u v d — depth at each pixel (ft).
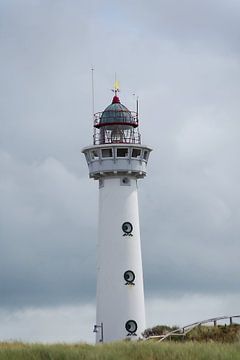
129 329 279.69
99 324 282.77
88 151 291.38
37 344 185.37
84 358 167.22
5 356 168.66
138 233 288.51
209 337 219.00
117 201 287.48
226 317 220.43
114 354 169.27
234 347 173.88
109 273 283.18
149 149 292.61
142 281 285.84
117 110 293.84
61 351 171.32
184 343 185.37
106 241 285.84
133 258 284.61
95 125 295.07
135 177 291.38
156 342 190.70
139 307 282.36
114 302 281.13
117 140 292.81
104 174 288.10
